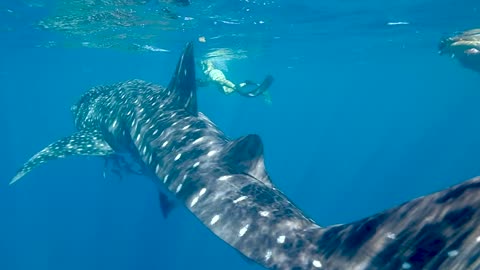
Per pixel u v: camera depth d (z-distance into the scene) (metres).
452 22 23.44
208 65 18.44
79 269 30.41
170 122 8.79
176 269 30.88
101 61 44.03
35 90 87.50
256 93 15.43
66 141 10.44
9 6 18.92
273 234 5.03
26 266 30.72
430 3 19.11
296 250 4.62
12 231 35.66
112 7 18.77
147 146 8.58
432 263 3.12
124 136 10.02
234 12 20.05
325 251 4.28
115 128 10.63
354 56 40.00
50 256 31.78
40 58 41.00
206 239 33.78
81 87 82.06
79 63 45.97
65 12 19.81
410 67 50.66
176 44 29.67
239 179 6.31
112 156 11.12
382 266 3.48
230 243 5.22
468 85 73.38
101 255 32.09
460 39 13.22
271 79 14.68
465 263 2.92
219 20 21.70
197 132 8.11
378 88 87.56
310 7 19.52
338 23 23.44
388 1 18.70
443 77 62.81
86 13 19.94
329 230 4.58
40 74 58.19
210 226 5.61
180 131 8.31
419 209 3.56
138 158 9.36
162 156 7.88
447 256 3.07
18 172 8.63
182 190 6.61
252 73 54.84
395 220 3.69
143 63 45.47
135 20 21.48
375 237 3.75
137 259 31.81
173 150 7.80
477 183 3.37
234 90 17.22
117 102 11.59
